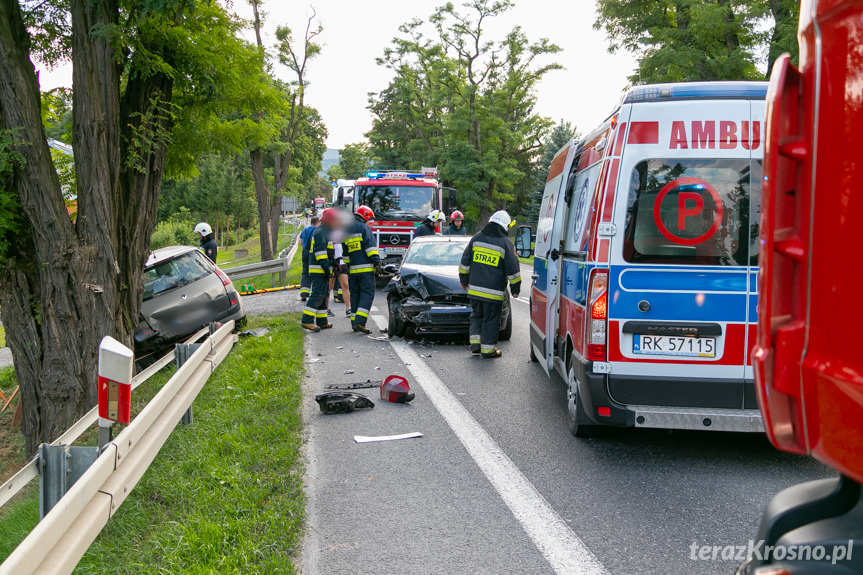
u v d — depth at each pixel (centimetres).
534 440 557
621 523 397
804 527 178
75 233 678
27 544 224
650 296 473
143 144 735
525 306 1419
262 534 379
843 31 157
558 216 672
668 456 515
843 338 155
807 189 166
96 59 669
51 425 679
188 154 920
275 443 541
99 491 313
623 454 521
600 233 477
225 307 989
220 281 999
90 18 659
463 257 889
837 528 174
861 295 151
